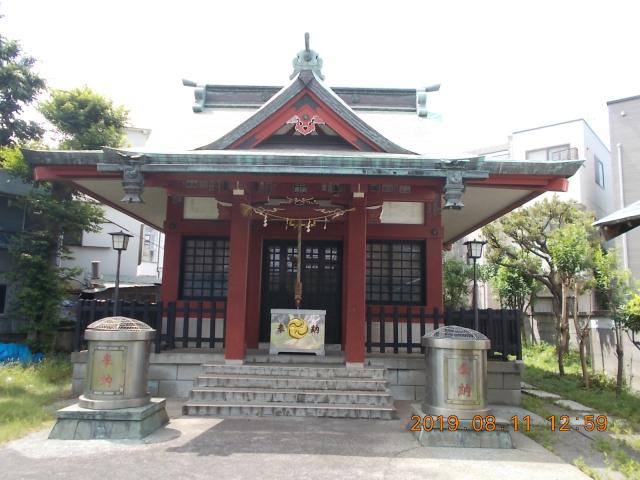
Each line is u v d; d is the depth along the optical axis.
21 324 15.50
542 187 8.84
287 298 11.27
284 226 11.20
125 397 6.36
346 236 9.80
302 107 8.77
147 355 6.73
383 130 11.60
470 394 6.22
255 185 9.45
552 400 9.81
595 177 21.62
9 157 14.24
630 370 11.99
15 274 14.25
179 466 5.12
